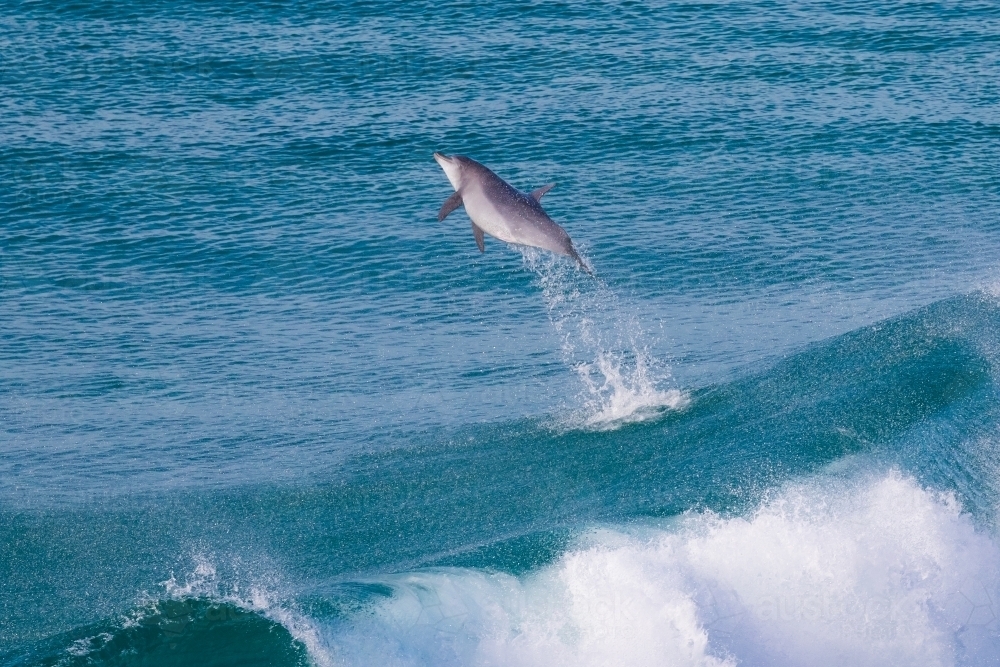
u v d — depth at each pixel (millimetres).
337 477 55719
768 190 107750
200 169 112062
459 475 54938
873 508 48312
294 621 42812
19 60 136625
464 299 88625
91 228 101750
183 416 68938
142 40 143625
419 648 41719
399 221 102188
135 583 46375
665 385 65500
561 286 90188
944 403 57000
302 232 100688
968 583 45625
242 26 148250
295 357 79188
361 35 145375
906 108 125000
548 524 48844
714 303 86062
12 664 41188
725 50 141500
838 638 43500
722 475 51344
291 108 125812
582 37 145125
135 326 85500
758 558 45625
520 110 124562
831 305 84125
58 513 52531
